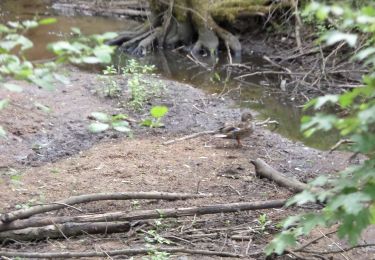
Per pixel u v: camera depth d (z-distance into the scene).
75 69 20.14
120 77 18.28
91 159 12.23
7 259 7.75
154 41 25.27
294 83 19.69
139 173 11.47
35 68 4.62
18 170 11.63
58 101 15.67
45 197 10.18
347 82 19.44
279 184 10.93
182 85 18.30
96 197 9.35
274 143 13.63
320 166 12.35
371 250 8.71
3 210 9.61
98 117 5.19
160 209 9.20
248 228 9.13
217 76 20.48
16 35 4.57
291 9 23.69
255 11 25.17
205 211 9.22
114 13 30.83
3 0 32.97
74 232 8.80
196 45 24.80
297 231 4.28
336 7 3.55
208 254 8.22
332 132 14.48
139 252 8.14
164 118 15.09
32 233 8.63
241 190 10.77
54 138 13.38
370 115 3.57
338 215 3.96
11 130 13.44
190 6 25.38
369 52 3.70
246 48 24.92
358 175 3.86
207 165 12.02
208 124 14.88
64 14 30.78
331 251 8.16
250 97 18.31
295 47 23.45
